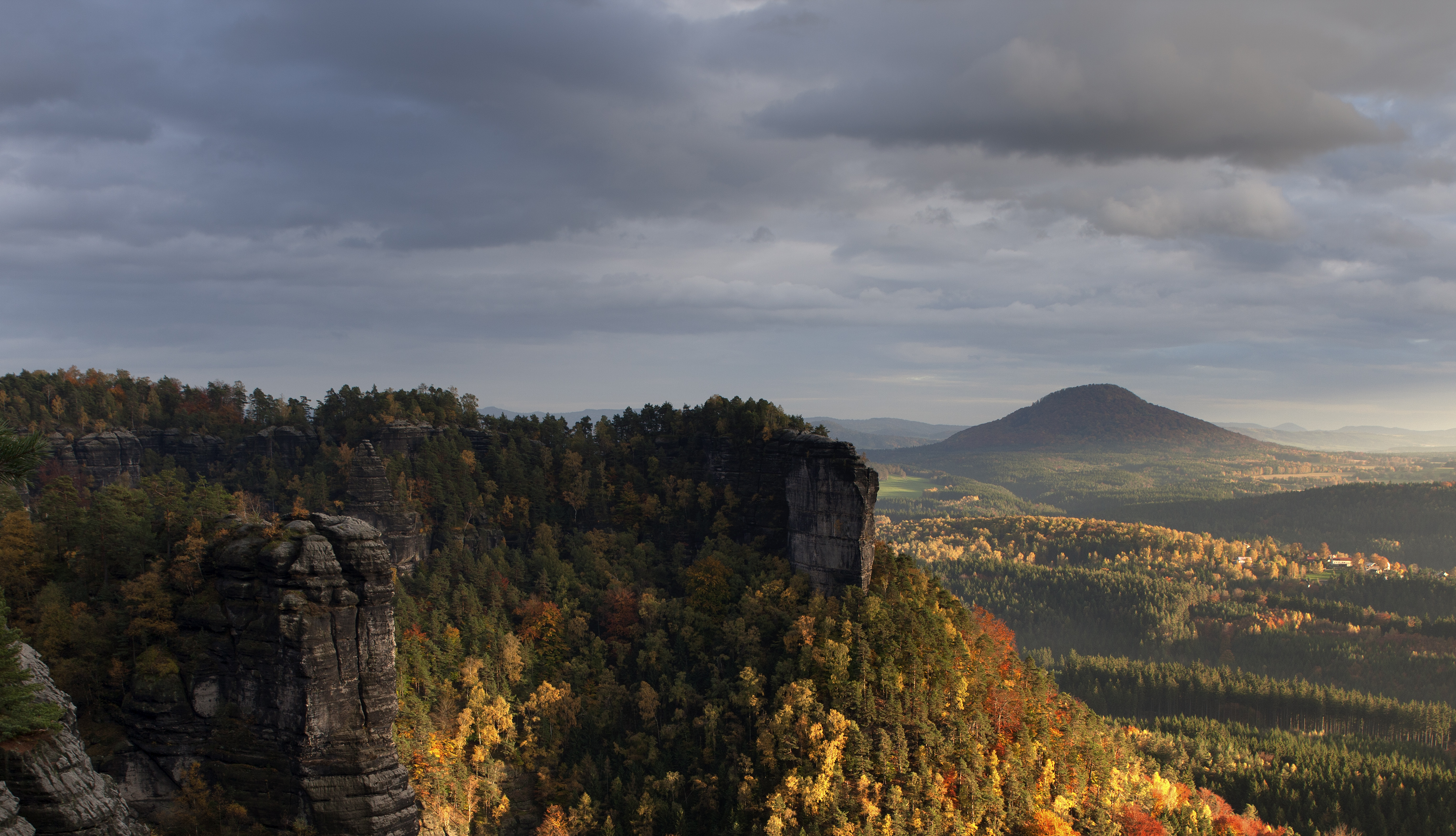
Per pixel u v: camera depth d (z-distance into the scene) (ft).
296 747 358.23
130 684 369.71
